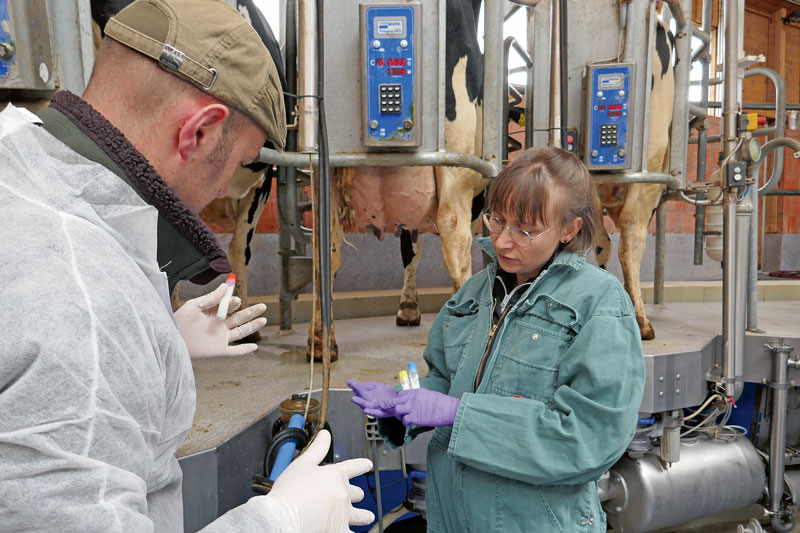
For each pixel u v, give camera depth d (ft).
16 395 1.31
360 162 6.18
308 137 5.91
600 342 2.90
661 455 6.86
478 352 3.43
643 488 6.75
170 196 1.82
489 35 7.20
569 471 2.77
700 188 9.23
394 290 13.91
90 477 1.36
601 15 8.47
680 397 6.73
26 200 1.55
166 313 1.80
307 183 8.68
